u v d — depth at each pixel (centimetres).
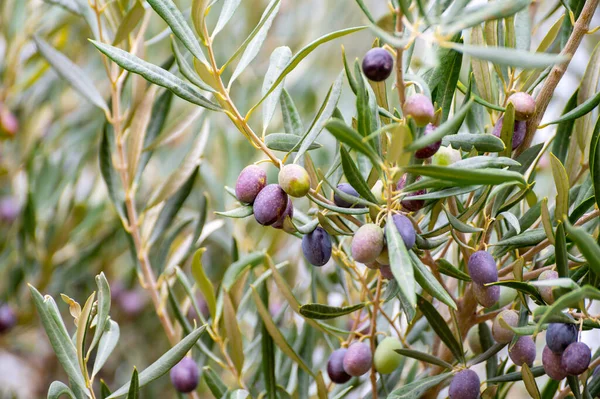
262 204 82
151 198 105
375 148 84
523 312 86
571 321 81
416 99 78
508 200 90
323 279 113
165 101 106
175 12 84
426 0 81
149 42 107
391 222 79
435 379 88
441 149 83
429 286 81
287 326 117
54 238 128
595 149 84
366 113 81
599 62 92
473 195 90
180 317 101
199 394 123
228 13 84
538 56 73
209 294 98
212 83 84
